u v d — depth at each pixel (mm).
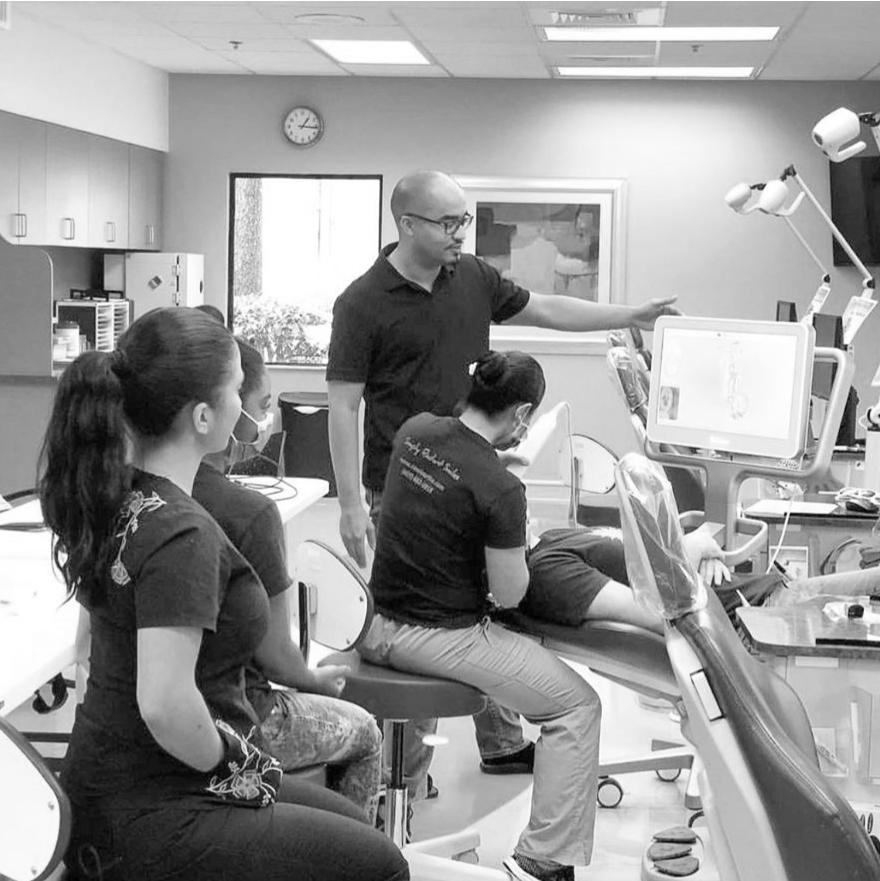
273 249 9438
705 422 3049
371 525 3584
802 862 1730
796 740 2186
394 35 7598
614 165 9234
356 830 1949
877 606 2701
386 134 9289
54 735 3467
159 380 1852
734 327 2982
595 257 9305
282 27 7422
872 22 7027
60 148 7539
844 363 2957
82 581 1828
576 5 6695
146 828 1813
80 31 7617
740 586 2967
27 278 6367
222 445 1941
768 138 9141
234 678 1946
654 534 1861
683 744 4059
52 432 1836
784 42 7645
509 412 2994
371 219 9383
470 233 9352
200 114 9328
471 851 3369
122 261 8930
